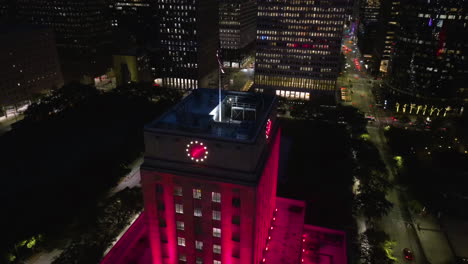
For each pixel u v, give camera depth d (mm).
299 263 66750
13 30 193500
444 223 112625
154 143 52531
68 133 170750
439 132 163625
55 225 104312
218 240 56281
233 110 61906
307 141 164875
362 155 142625
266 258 67438
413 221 113438
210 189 51906
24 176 133250
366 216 108312
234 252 56406
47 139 164750
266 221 67812
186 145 51000
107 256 69750
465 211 118250
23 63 198625
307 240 84562
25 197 117000
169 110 58625
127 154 144750
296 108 196000
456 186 131500
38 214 107688
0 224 102938
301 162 144250
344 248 82000
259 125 52844
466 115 176875
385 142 171250
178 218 56562
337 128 176125
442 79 199375
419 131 172375
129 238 74750
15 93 196250
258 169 52125
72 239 100938
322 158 147750
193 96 65625
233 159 49750
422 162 146000
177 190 53938
